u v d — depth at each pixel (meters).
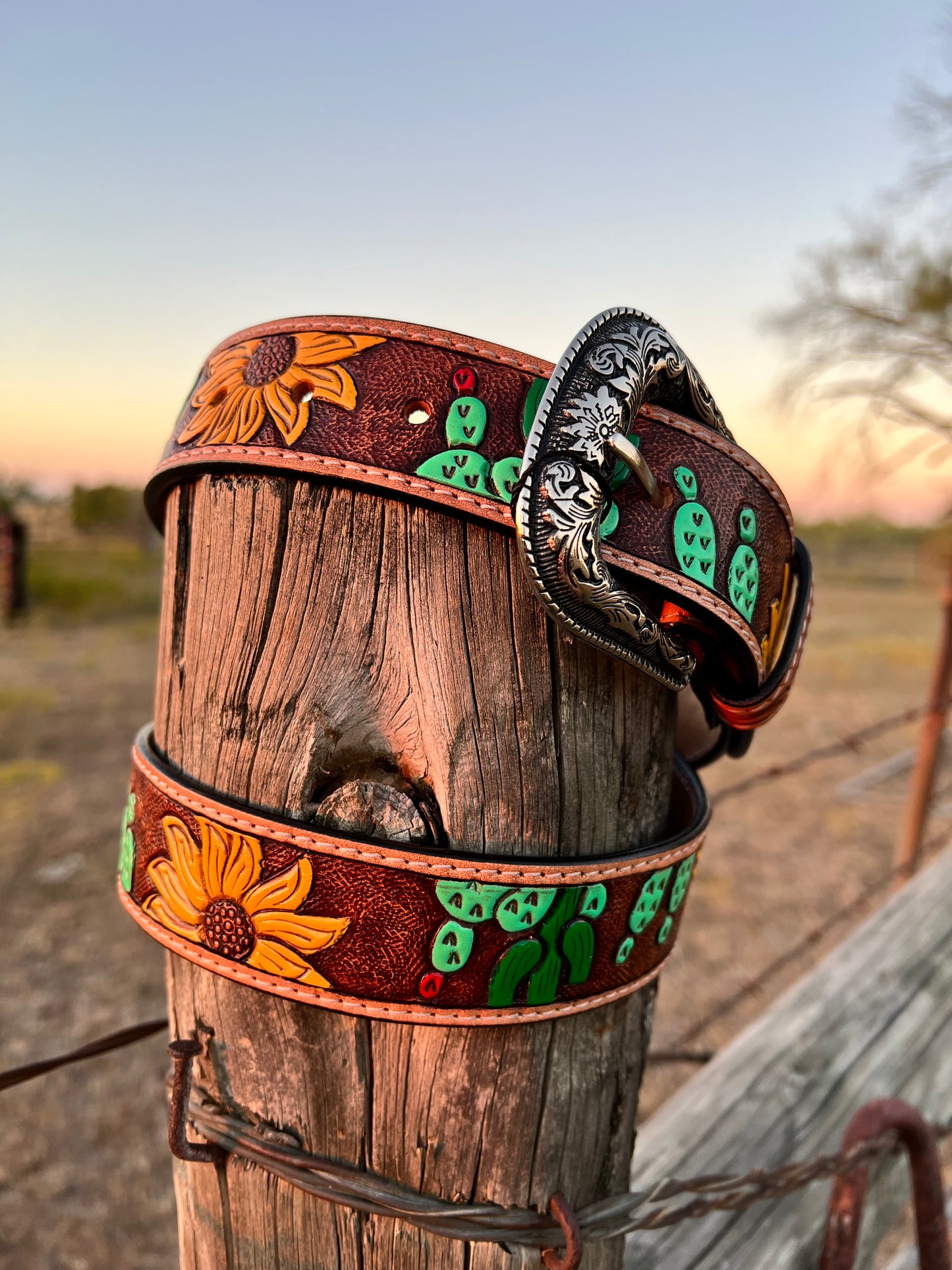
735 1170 1.37
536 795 0.69
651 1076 3.01
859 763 7.01
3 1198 2.34
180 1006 0.78
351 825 0.66
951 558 4.04
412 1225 0.75
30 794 5.30
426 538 0.64
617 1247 0.91
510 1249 0.77
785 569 0.77
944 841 4.39
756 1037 1.69
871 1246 1.46
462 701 0.67
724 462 0.69
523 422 0.62
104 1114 2.67
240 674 0.69
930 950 2.01
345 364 0.63
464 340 0.62
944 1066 1.70
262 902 0.67
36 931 3.71
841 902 4.41
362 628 0.66
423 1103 0.72
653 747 0.77
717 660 0.78
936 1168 1.12
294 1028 0.72
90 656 10.02
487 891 0.66
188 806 0.70
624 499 0.64
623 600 0.62
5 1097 2.72
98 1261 2.16
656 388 0.66
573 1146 0.78
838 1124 1.49
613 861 0.71
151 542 18.33
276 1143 0.75
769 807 5.86
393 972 0.67
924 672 11.16
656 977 0.83
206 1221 0.80
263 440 0.65
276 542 0.66
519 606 0.66
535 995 0.70
